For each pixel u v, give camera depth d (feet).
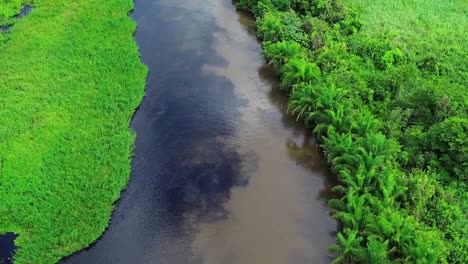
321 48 107.55
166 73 111.45
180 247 75.77
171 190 84.89
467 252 69.10
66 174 85.30
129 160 89.15
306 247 76.02
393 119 88.74
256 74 111.55
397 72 98.73
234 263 73.61
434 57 103.60
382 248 65.26
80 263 73.82
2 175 84.89
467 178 79.00
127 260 74.08
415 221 72.08
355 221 71.61
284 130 97.35
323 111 91.50
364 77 100.83
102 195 82.12
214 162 90.27
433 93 89.10
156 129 97.19
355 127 86.12
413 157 82.74
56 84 104.73
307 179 87.45
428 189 75.61
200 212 81.20
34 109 98.17
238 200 83.30
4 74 107.34
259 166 89.76
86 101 100.83
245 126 98.27
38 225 77.10
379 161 78.02
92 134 93.45
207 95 105.50
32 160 87.76
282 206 82.58
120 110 99.55
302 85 97.50
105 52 114.62
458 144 78.28
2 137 91.91
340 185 81.66
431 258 64.49
